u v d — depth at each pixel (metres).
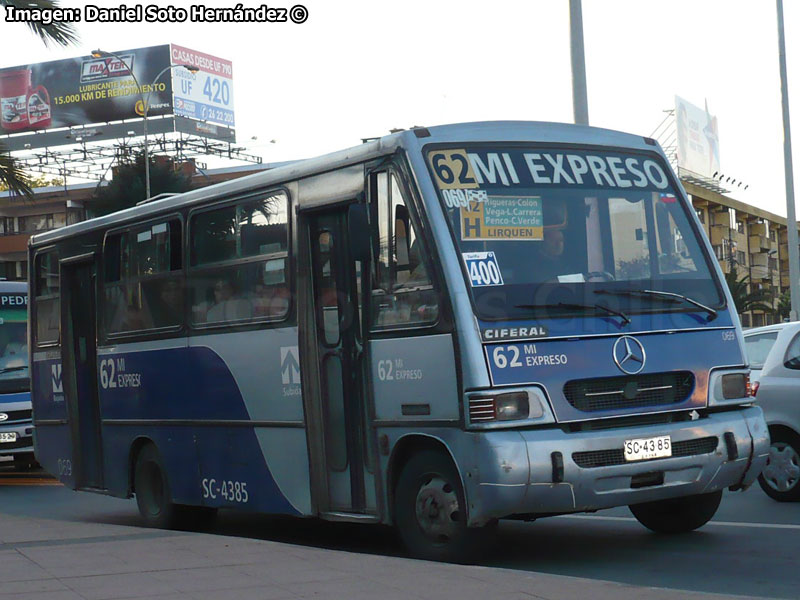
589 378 13.05
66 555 13.59
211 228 17.50
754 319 130.62
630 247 14.02
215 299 17.31
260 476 16.31
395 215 13.83
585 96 27.66
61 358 21.81
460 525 13.05
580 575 12.77
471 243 13.20
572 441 12.62
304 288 15.43
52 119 124.62
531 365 12.81
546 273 13.34
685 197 14.79
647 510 15.59
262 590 11.03
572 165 14.13
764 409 18.28
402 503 13.79
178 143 116.06
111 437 20.14
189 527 18.92
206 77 120.38
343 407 14.79
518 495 12.39
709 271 14.45
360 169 14.45
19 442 30.39
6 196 111.38
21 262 114.38
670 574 12.61
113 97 120.62
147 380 19.03
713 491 14.02
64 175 117.25
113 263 20.11
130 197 87.75
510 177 13.68
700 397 13.74
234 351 16.81
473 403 12.61
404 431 13.60
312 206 15.23
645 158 14.78
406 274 13.60
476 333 12.74
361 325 14.30
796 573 12.39
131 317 19.55
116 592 11.06
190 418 17.88
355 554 13.11
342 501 14.90
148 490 19.31
